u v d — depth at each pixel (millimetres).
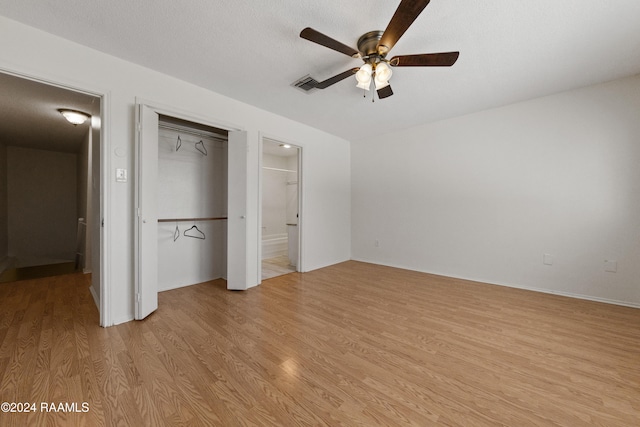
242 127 3037
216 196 3527
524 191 3152
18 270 4887
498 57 2168
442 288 3195
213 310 2475
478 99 3039
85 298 2707
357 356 1727
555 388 1424
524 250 3170
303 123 3871
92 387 1394
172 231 3127
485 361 1675
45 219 5578
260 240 3295
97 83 2059
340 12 1668
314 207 4156
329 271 4039
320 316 2357
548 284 3023
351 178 4926
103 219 2104
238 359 1677
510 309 2533
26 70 1760
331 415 1230
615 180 2637
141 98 2270
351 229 4938
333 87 2697
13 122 3678
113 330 2043
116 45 2002
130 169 2236
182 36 1904
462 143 3602
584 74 2473
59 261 5711
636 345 1862
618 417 1224
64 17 1704
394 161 4328
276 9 1643
